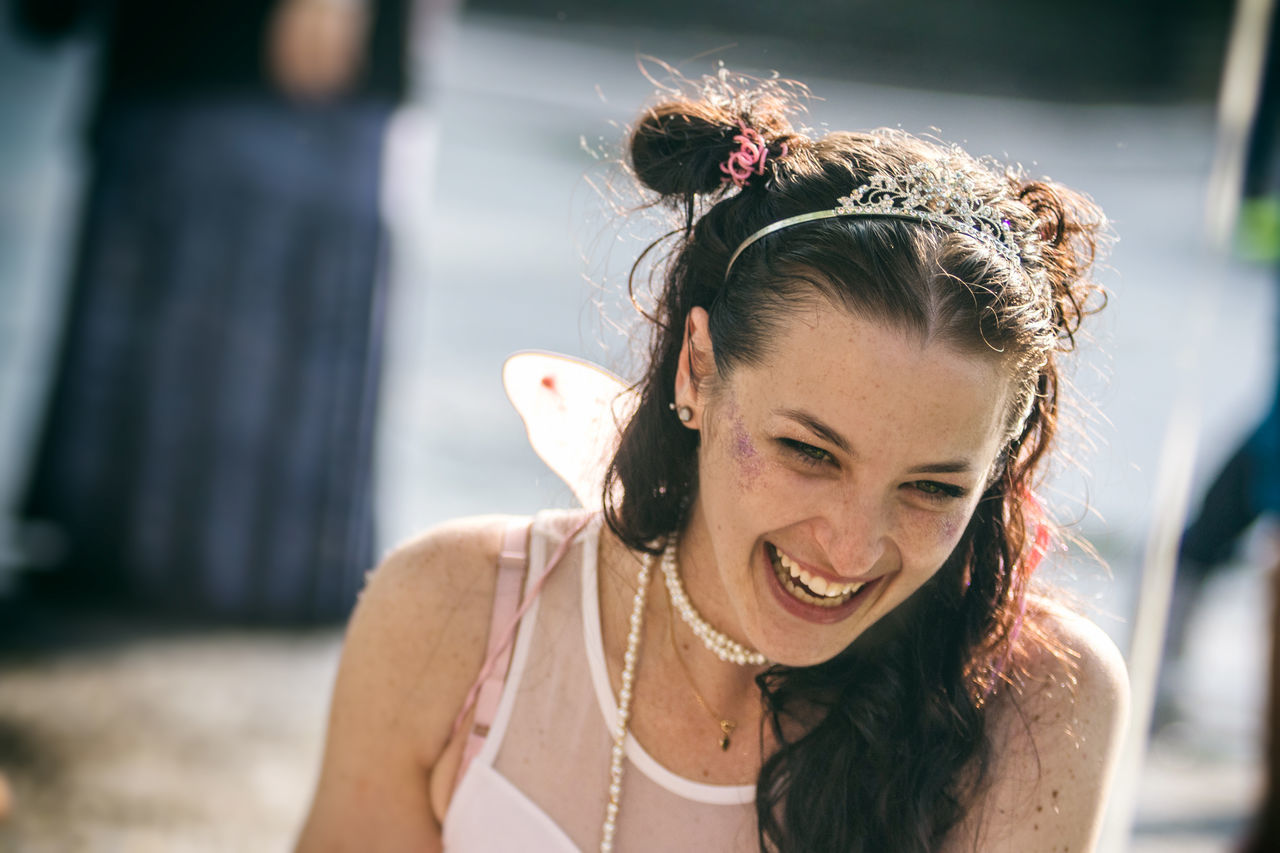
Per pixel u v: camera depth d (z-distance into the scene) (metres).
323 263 4.81
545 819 1.71
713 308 1.59
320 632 4.89
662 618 1.73
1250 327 8.35
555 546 1.79
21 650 4.40
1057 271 1.63
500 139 12.94
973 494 1.47
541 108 14.02
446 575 1.79
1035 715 1.65
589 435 1.87
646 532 1.71
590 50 16.73
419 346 8.10
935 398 1.39
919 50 17.34
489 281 9.52
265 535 4.86
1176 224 12.05
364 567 5.05
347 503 4.95
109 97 4.83
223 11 4.68
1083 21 17.50
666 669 1.72
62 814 3.46
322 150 4.76
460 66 15.16
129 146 4.78
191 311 4.76
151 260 4.79
